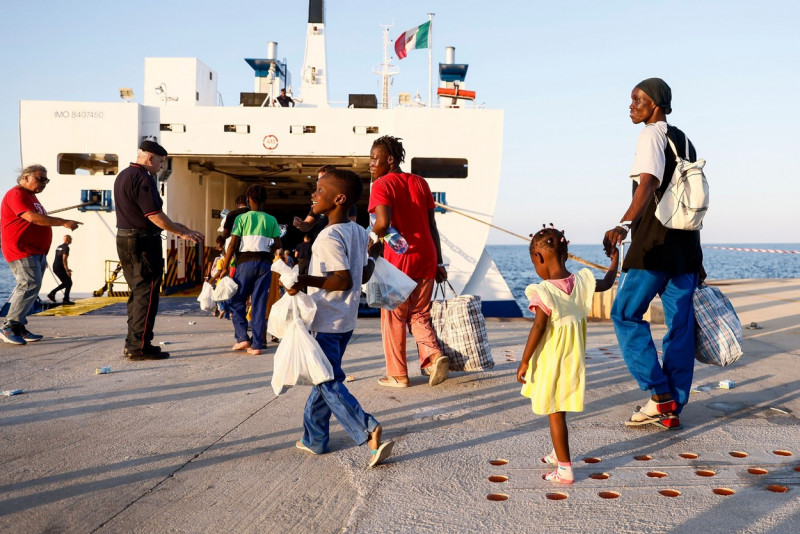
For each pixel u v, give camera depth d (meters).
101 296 12.47
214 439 4.07
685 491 3.20
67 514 2.95
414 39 14.35
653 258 4.21
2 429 4.27
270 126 12.55
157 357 6.70
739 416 4.58
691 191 4.12
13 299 7.50
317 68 15.57
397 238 5.09
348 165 14.52
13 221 7.30
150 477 3.42
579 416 4.63
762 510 2.95
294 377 3.46
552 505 3.04
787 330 9.13
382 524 2.85
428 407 4.87
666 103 4.34
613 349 7.48
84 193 12.34
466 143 12.37
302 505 3.06
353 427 3.53
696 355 4.50
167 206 13.14
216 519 2.90
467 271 12.35
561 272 3.40
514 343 8.01
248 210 7.68
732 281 19.84
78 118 12.34
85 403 4.95
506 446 3.93
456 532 2.76
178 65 15.00
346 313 3.66
